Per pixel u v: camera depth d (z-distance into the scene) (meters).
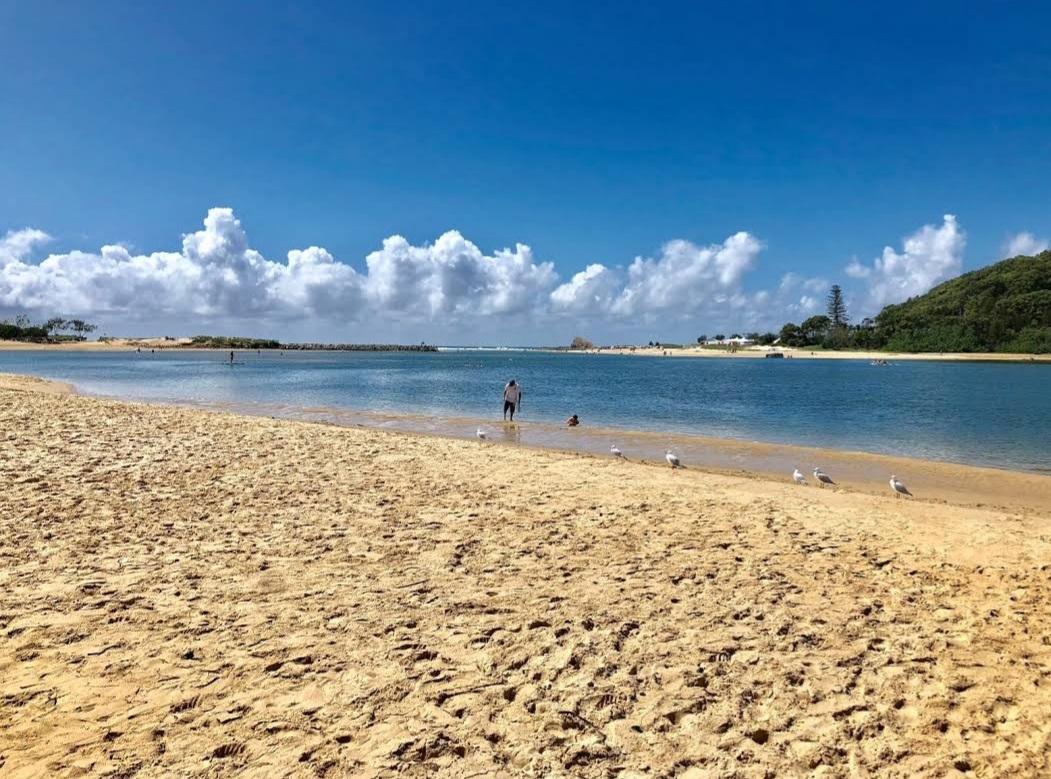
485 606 6.46
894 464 17.62
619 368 105.12
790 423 28.06
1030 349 125.50
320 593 6.71
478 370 90.12
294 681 4.91
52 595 6.40
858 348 172.25
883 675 5.20
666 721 4.53
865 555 8.41
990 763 4.07
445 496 11.39
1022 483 15.29
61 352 154.62
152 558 7.61
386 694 4.76
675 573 7.57
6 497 9.96
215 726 4.29
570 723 4.46
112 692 4.67
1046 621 6.30
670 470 15.18
